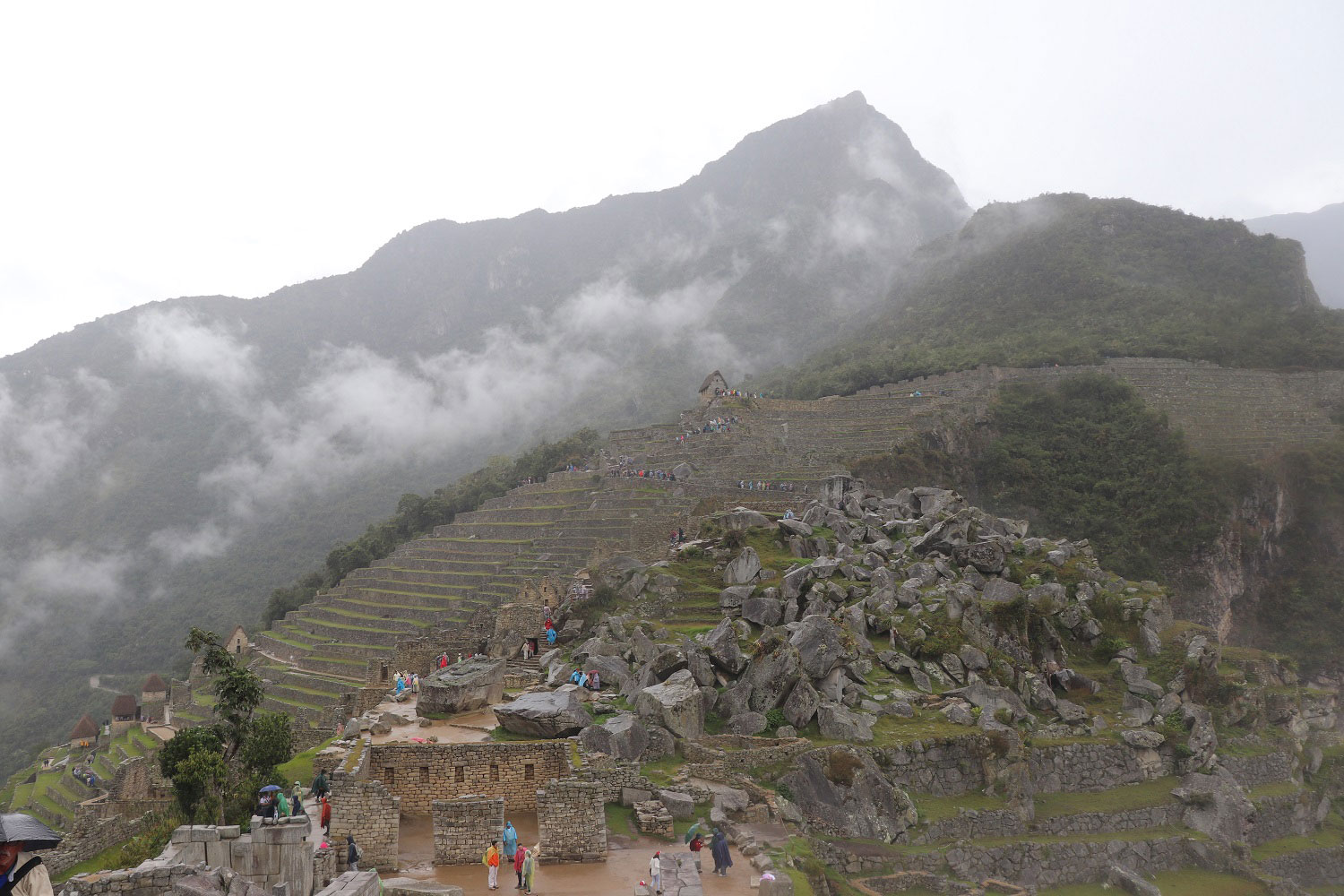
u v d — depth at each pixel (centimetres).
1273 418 11094
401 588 9125
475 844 2664
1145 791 4719
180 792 4000
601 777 3184
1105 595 5922
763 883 2491
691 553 6084
